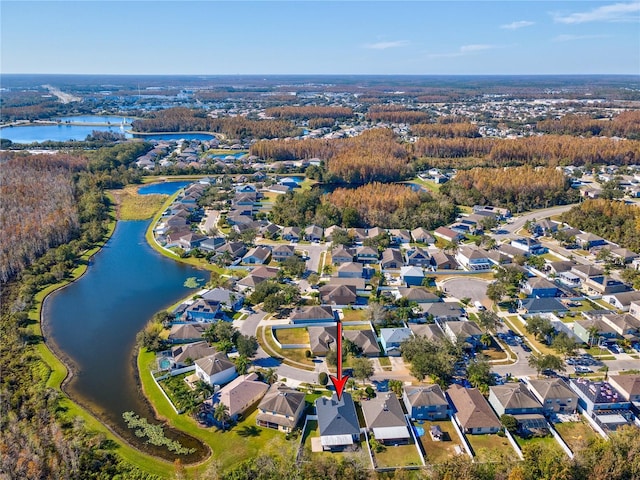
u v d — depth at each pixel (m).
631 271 148.50
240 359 106.19
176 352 111.12
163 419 92.75
